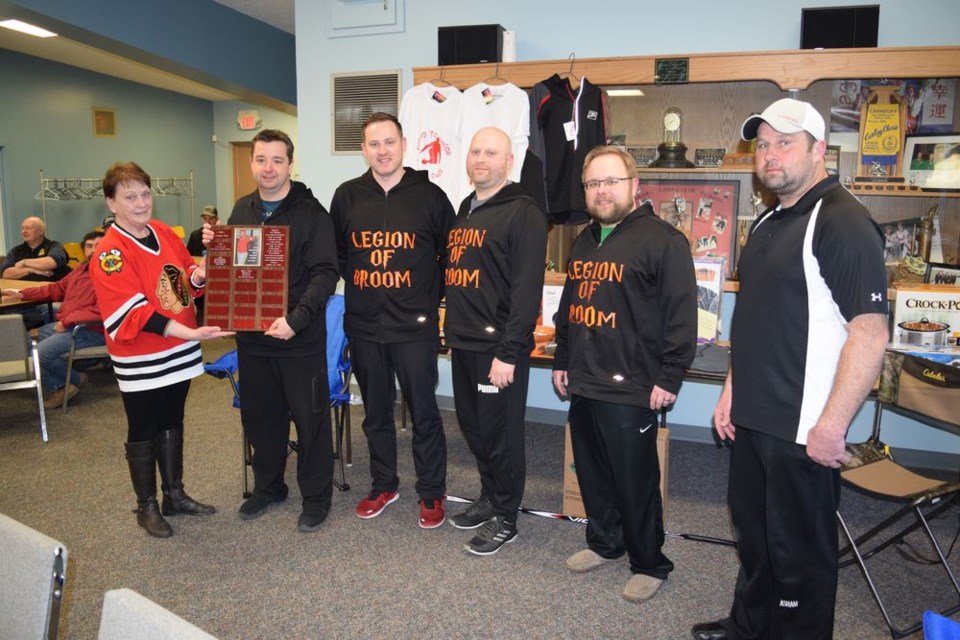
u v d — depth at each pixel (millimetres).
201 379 5238
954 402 2133
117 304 2443
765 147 1685
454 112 3793
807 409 1643
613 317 2174
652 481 2264
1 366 3836
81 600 2262
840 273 1551
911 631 2080
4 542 1123
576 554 2514
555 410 4281
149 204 2537
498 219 2457
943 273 3465
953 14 3342
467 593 2326
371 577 2422
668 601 2291
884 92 3590
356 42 4340
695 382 3955
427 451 2760
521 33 3982
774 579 1784
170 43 5074
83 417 4293
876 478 2283
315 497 2771
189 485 3223
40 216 8273
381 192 2664
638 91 3994
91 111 8734
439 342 2857
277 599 2277
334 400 3072
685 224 4059
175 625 887
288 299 2623
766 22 3561
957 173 3357
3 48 7520
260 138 2574
